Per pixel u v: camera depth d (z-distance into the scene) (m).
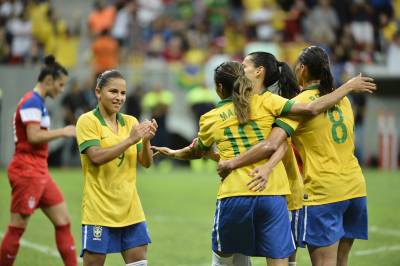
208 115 21.23
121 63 79.00
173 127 75.88
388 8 86.00
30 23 81.19
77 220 41.78
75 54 84.62
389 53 78.69
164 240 36.06
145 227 22.09
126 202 21.70
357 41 82.62
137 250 21.83
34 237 36.53
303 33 82.81
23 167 25.31
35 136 25.00
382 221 41.84
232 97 20.73
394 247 34.28
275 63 21.83
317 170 21.62
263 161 20.59
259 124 20.72
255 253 20.69
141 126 21.27
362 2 84.50
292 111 20.78
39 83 25.80
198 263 30.83
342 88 21.33
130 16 80.75
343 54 77.81
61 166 74.06
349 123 22.03
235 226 20.48
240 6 91.44
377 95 78.31
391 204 48.47
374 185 58.19
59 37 83.25
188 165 79.38
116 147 21.12
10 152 73.38
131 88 76.19
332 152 21.66
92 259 21.52
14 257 25.50
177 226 40.25
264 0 89.94
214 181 62.44
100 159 21.17
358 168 22.12
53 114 73.94
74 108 69.25
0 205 47.34
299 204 22.84
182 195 53.19
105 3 85.12
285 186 20.77
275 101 20.88
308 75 22.16
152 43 82.56
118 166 21.80
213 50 78.38
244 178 20.42
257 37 83.38
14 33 80.88
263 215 20.36
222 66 21.00
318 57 21.89
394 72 77.56
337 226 21.61
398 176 64.88
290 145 22.56
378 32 83.81
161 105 71.31
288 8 86.31
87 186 21.80
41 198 25.47
